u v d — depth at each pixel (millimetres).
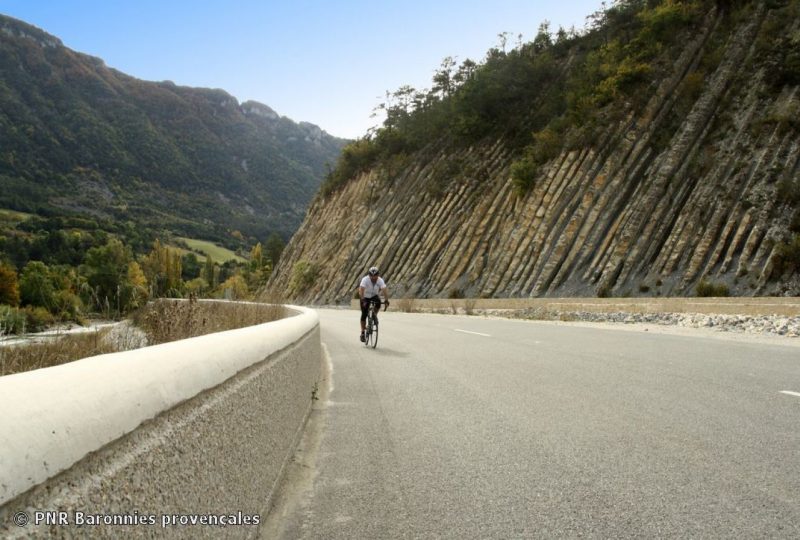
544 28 75562
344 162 90438
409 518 3721
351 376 10297
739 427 5656
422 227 63438
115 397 1567
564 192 49500
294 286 81188
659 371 9312
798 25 45406
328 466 4918
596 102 52844
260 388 3697
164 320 7516
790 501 3740
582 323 24172
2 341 4508
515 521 3596
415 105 89500
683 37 51938
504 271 50188
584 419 6203
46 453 1191
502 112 65688
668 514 3596
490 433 5781
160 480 1834
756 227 37562
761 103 43312
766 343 13469
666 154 45656
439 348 14352
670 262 40594
